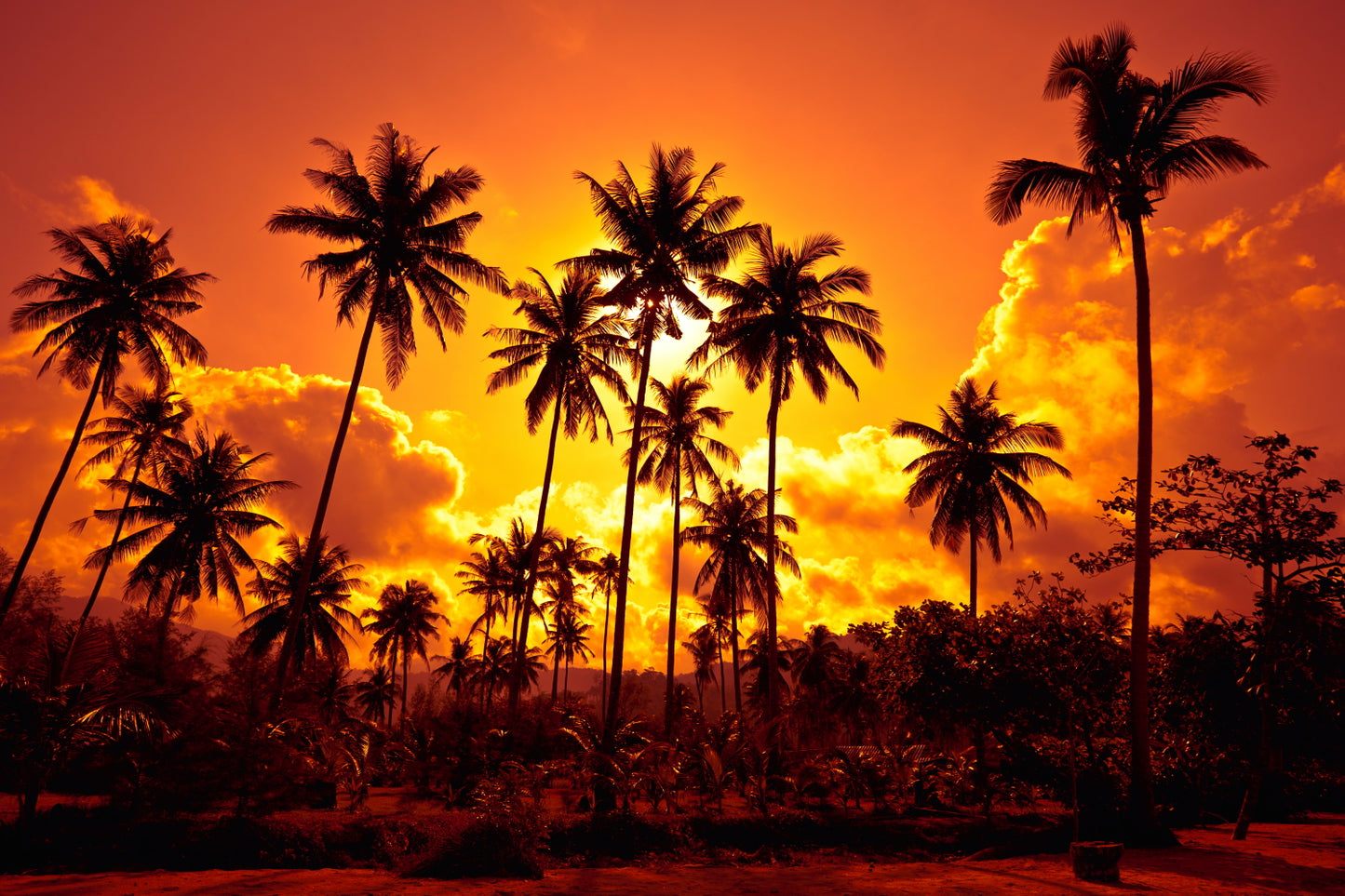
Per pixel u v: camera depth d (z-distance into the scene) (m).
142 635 22.95
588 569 48.00
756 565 40.34
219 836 14.18
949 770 26.14
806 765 25.05
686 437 37.91
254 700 17.80
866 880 12.90
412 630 62.56
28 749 13.37
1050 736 19.17
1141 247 18.62
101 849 13.34
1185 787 21.22
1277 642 16.80
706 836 17.73
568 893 11.27
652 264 26.42
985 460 33.19
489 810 14.11
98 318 27.52
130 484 34.00
